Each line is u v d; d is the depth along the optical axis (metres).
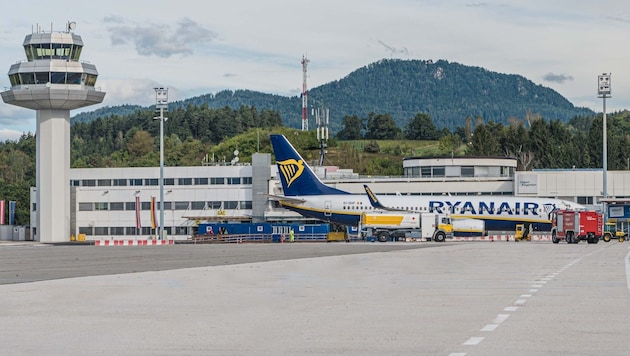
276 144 120.75
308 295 29.34
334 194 119.19
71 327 20.45
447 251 73.00
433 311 23.77
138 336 18.77
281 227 137.88
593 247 83.62
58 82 139.50
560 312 23.31
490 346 16.95
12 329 20.09
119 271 45.72
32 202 164.75
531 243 101.88
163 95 131.00
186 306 25.59
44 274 43.53
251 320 21.75
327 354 16.08
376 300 27.28
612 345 17.05
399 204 116.12
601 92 126.06
